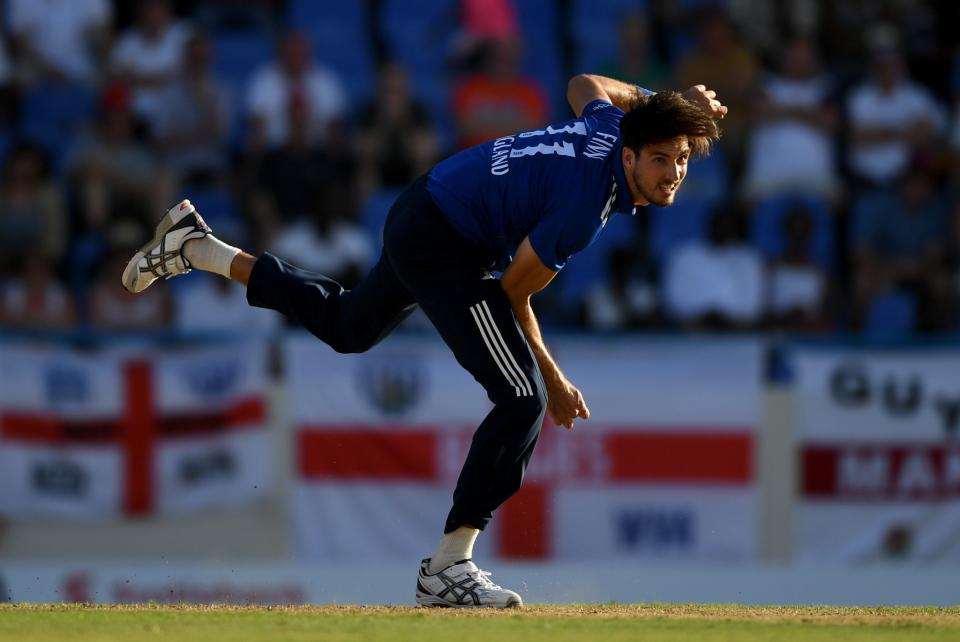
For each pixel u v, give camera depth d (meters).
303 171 37.84
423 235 15.31
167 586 29.69
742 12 44.03
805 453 30.92
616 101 16.41
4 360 29.88
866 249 38.66
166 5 40.25
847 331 37.69
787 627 14.14
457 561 16.17
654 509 30.56
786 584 30.38
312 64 41.12
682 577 30.31
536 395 15.43
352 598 29.72
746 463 30.75
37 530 29.78
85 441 29.98
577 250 14.92
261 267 16.72
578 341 30.86
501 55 41.66
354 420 30.25
